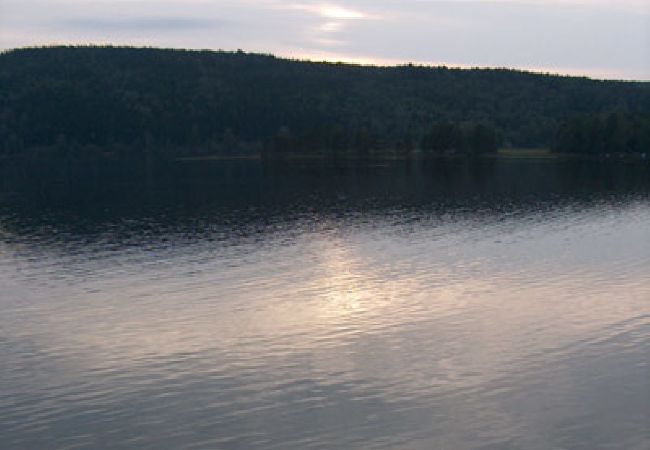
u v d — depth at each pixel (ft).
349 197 372.38
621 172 501.15
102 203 365.40
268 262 210.79
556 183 427.74
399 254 219.20
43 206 356.18
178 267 206.08
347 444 98.07
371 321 148.87
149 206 349.20
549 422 102.01
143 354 133.28
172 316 156.97
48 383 120.57
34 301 173.17
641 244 228.02
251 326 148.05
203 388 116.98
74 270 205.57
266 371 123.03
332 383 117.08
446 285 177.99
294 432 101.55
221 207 340.59
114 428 104.22
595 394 110.01
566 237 243.81
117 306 166.40
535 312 152.05
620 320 144.36
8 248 241.55
